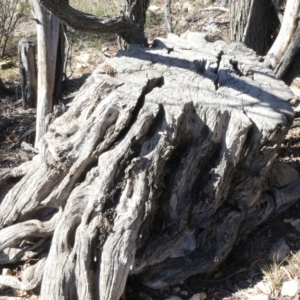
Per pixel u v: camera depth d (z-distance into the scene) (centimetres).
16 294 344
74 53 736
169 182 330
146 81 337
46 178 348
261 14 475
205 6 856
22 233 340
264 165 337
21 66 564
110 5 871
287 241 373
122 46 477
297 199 395
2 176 379
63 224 320
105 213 313
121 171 317
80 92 358
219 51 383
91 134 326
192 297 339
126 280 323
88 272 311
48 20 467
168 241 333
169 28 576
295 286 337
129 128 325
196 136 328
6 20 823
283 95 343
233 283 350
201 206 336
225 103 329
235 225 349
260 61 385
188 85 340
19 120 555
